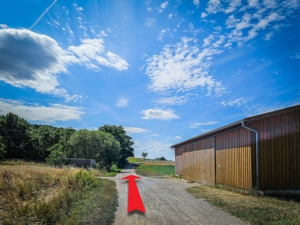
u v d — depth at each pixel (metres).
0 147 34.12
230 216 6.64
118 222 5.95
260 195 9.87
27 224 5.50
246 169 10.80
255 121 10.78
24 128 45.78
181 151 22.64
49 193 8.75
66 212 6.57
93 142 35.59
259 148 10.62
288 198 9.80
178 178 21.58
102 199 8.51
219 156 13.63
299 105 10.73
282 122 11.07
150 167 50.31
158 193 10.64
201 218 6.41
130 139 72.75
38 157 45.94
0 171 9.93
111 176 21.77
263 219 6.18
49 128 51.56
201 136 15.95
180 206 7.89
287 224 5.78
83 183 10.98
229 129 12.55
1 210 6.58
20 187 8.37
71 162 29.09
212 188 12.77
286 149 10.92
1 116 44.00
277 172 10.66
